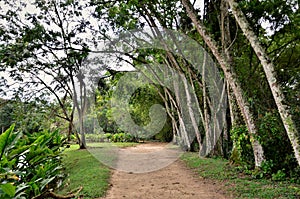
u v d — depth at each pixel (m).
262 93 8.86
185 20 10.33
